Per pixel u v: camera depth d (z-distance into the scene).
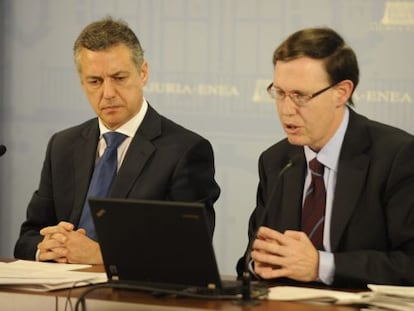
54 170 3.72
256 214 3.18
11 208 5.31
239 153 4.89
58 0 5.15
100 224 2.45
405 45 4.57
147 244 2.40
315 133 2.84
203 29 4.90
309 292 2.48
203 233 2.30
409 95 4.57
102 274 2.76
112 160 3.58
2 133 5.29
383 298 2.33
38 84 5.21
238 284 2.44
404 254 2.79
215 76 4.90
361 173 2.94
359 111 4.63
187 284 2.40
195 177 3.55
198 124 4.95
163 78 4.98
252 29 4.82
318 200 2.98
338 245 2.90
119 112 3.52
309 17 4.71
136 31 5.01
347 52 2.83
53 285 2.54
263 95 4.82
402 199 2.88
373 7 4.59
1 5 5.23
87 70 3.47
